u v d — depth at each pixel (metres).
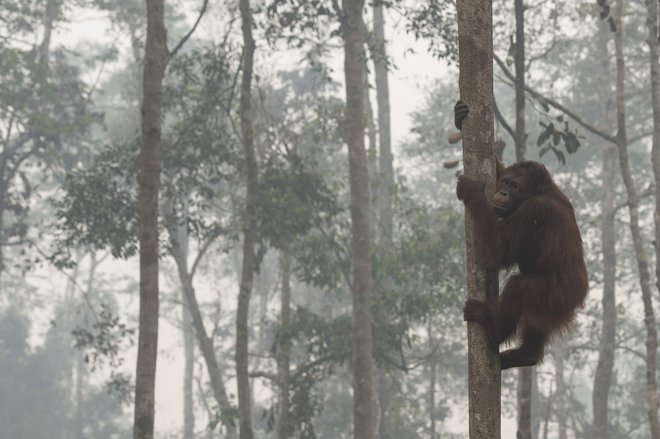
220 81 21.38
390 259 23.62
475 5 5.66
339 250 24.23
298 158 23.25
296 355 36.59
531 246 5.39
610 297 30.02
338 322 23.72
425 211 25.70
